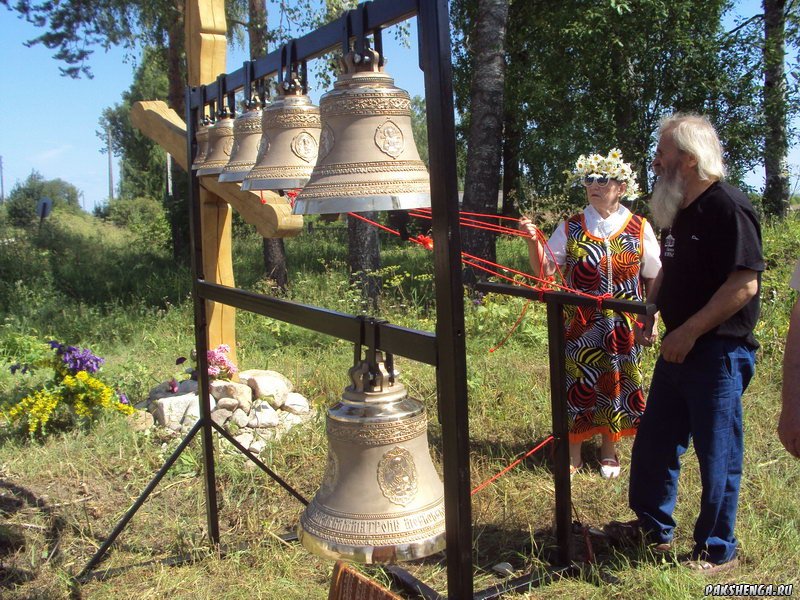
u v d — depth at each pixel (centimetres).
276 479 363
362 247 946
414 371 612
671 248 316
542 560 341
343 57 198
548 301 304
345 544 195
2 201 3744
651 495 335
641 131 1271
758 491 392
